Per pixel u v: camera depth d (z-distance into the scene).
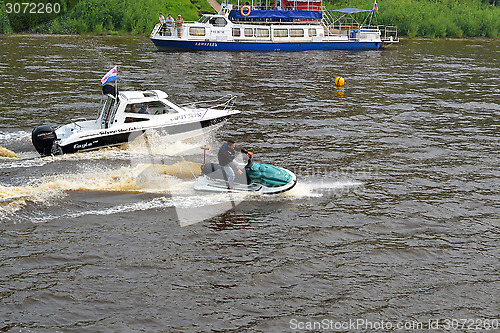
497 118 28.66
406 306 11.81
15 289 11.91
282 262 13.31
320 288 12.35
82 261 13.07
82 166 18.84
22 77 35.75
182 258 13.34
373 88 36.03
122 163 19.30
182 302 11.70
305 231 14.90
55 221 14.92
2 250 13.42
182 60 46.06
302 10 56.56
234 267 13.04
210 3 75.56
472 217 16.16
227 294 12.02
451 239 14.77
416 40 67.75
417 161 21.14
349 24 66.19
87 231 14.45
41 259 13.10
